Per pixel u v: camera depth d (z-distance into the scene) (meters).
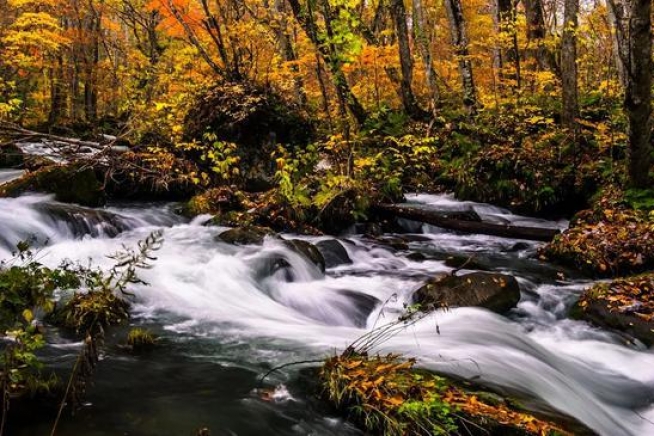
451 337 5.29
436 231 11.29
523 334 5.79
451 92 19.70
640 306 6.14
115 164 9.04
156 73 15.38
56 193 9.80
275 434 3.30
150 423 3.33
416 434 3.18
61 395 3.53
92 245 8.13
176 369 4.24
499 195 12.89
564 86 12.62
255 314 6.02
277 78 13.53
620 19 8.79
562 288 7.39
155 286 6.43
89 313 4.96
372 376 3.74
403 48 16.75
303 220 10.05
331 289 7.04
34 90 24.70
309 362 4.21
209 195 10.65
